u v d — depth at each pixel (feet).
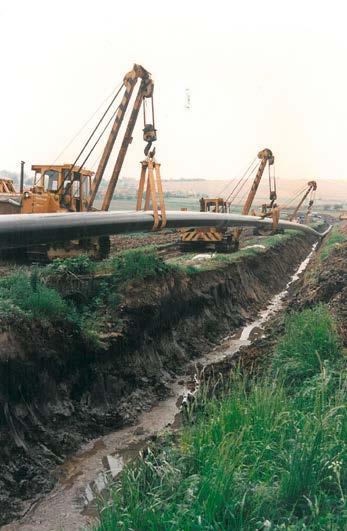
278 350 33.14
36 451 28.78
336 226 234.99
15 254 51.16
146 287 46.65
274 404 23.20
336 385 26.61
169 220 60.39
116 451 31.37
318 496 17.70
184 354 48.73
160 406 38.40
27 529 23.85
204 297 58.90
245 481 18.31
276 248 116.06
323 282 54.95
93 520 24.12
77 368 34.99
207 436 21.84
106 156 67.87
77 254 53.78
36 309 34.32
